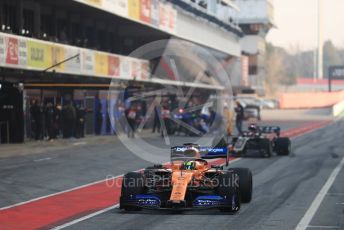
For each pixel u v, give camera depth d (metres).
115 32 155.12
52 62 104.56
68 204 49.56
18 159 86.19
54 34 131.00
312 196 53.06
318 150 109.19
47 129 118.25
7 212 45.59
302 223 39.97
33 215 44.19
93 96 137.25
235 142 94.31
